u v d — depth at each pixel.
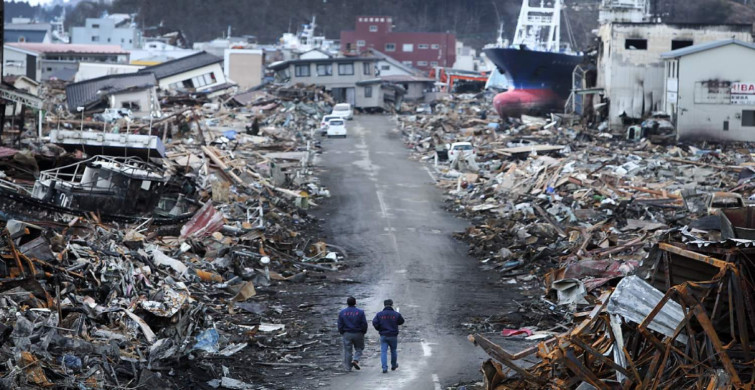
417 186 94.19
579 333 25.42
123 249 45.03
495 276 53.91
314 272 54.72
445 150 111.00
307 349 36.03
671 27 135.00
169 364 30.52
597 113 139.38
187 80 182.50
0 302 30.23
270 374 32.16
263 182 84.50
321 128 138.88
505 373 27.28
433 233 69.81
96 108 141.75
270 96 171.88
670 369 23.42
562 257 53.62
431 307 45.06
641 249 49.56
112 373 27.69
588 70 146.75
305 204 79.88
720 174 90.50
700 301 23.06
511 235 64.12
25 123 115.38
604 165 93.81
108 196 56.56
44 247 36.72
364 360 34.50
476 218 76.44
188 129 115.12
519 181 87.25
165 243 53.28
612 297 24.22
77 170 61.88
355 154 117.81
